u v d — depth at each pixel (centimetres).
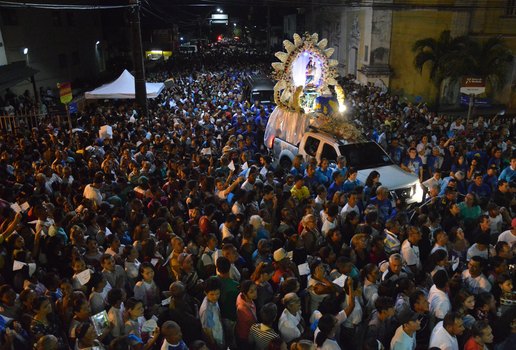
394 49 2655
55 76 3347
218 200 834
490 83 2234
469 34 2502
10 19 2823
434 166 1167
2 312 504
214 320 509
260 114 1625
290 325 494
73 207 862
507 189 888
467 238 782
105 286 551
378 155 1138
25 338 474
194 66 4047
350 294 519
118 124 1500
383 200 855
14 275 614
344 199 825
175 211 808
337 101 1377
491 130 1521
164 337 452
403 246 659
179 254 598
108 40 4359
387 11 2584
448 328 463
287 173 1008
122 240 707
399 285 542
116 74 3997
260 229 693
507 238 708
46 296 507
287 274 597
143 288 561
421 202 1044
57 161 1051
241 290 515
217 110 1800
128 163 1048
